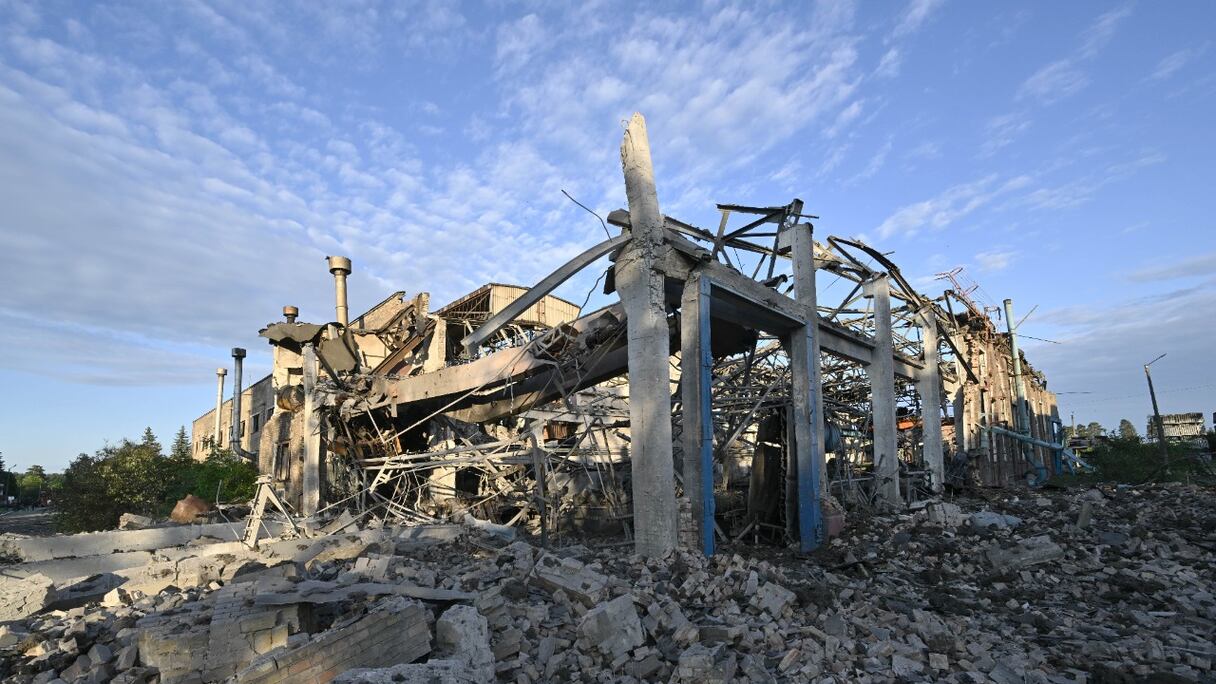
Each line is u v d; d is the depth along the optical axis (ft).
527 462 59.36
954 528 54.03
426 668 18.44
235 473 98.99
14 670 24.29
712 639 26.53
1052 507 65.00
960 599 36.17
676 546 40.86
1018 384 127.54
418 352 79.41
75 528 85.66
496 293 85.97
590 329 51.39
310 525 62.64
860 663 25.76
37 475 284.61
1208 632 30.19
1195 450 123.24
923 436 84.33
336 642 20.62
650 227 42.78
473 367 60.95
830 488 66.39
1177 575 39.34
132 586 34.71
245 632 23.36
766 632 27.73
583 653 25.09
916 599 36.91
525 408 62.64
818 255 65.26
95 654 24.09
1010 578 40.73
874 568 44.78
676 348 54.39
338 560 39.50
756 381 73.26
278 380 96.22
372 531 54.39
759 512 58.08
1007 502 72.02
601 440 83.51
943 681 24.18
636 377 42.37
